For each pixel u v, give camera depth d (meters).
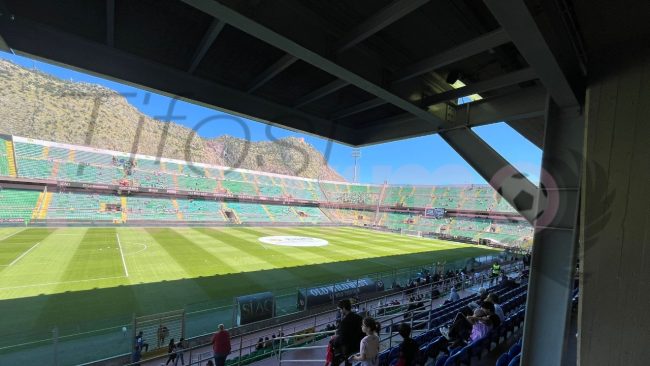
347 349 3.73
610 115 2.54
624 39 2.47
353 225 51.31
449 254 26.56
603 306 2.42
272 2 2.95
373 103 5.35
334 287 12.56
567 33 2.46
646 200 2.29
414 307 10.18
